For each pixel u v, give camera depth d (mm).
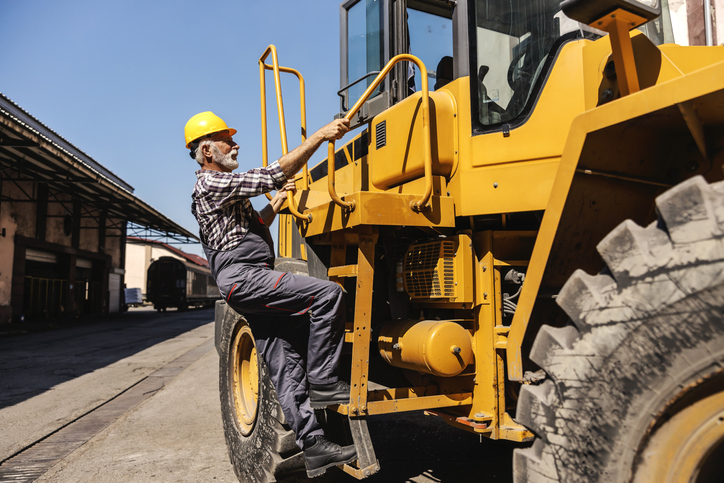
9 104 18203
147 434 4738
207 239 2441
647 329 1307
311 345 2363
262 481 2850
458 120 2492
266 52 3037
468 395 2443
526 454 1598
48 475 3680
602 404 1393
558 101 2205
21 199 20188
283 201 2895
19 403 6203
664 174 1816
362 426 2312
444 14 3281
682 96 1326
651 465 1302
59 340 14484
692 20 3064
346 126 2318
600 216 1807
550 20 2350
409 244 2711
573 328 1531
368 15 3271
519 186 2277
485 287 2379
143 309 44156
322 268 2936
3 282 19453
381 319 2807
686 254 1247
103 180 20094
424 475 3414
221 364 3793
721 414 1198
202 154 2570
